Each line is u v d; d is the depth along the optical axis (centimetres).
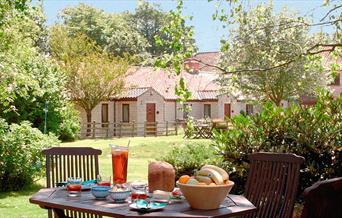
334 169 530
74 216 457
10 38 1005
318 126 543
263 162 416
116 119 3216
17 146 973
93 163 510
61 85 2352
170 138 2697
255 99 2605
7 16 919
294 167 394
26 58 1136
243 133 577
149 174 369
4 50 990
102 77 2920
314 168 528
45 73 2220
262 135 572
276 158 407
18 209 781
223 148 584
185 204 333
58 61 2903
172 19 607
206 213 306
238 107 3588
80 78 2888
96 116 3122
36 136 1020
